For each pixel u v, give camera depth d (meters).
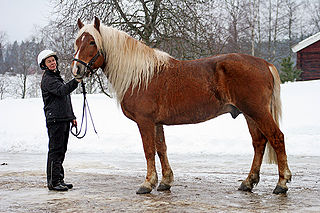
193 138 10.78
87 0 17.47
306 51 24.86
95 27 4.98
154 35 17.56
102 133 12.12
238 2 31.39
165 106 4.78
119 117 14.16
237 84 4.50
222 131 11.24
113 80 5.03
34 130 13.39
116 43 4.96
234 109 4.80
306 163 7.57
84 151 10.64
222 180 5.84
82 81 4.97
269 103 4.54
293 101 13.73
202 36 17.44
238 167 7.36
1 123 14.78
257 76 4.48
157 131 5.06
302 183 5.38
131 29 17.08
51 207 4.05
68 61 18.30
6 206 4.12
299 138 9.78
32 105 18.33
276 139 4.44
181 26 16.92
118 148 10.79
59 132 5.14
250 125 4.84
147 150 4.81
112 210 3.86
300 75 25.08
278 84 4.69
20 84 48.94
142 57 4.89
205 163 8.01
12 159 9.29
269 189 4.95
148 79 4.82
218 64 4.64
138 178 6.16
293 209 3.75
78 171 7.07
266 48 42.00
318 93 14.42
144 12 18.06
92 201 4.32
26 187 5.34
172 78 4.79
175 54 18.09
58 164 5.12
